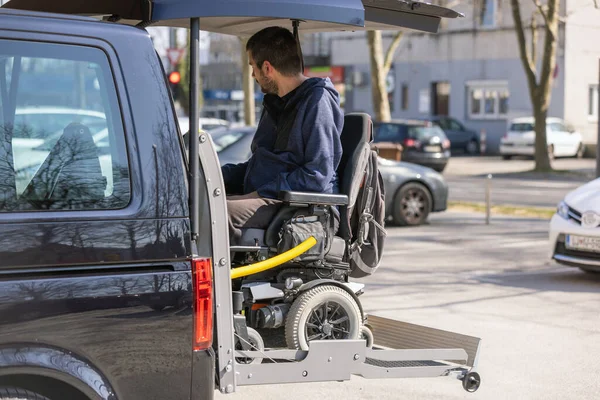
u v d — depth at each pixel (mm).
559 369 6805
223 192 4125
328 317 5000
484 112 45000
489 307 9023
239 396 6031
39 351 3359
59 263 3422
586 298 9539
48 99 3564
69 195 3514
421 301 9297
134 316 3523
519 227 15867
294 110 5035
